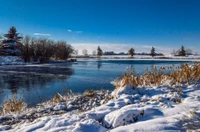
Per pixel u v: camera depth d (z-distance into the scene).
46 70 29.83
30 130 3.62
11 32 53.22
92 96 7.14
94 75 22.94
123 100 5.25
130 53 93.25
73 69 31.39
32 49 46.72
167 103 4.65
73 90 13.83
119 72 26.36
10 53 50.47
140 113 3.89
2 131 3.77
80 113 4.55
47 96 12.15
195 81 6.67
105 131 3.40
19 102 7.21
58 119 3.97
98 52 98.81
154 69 8.02
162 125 3.25
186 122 3.34
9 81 19.02
